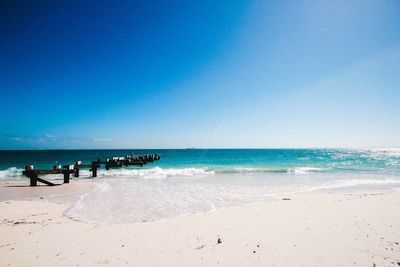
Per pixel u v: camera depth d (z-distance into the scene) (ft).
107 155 274.16
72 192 44.78
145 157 124.98
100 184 54.39
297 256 16.60
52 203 35.76
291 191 46.11
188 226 23.63
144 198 39.52
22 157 218.18
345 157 207.10
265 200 37.81
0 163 139.64
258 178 66.08
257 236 20.31
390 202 32.48
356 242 18.75
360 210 28.17
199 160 154.92
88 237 21.36
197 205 34.71
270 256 16.65
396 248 17.61
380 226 22.34
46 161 159.63
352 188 50.34
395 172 82.64
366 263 15.57
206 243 19.22
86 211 31.30
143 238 20.80
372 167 102.89
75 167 69.00
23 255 17.92
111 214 29.94
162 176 71.00
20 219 27.40
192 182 58.29
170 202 36.60
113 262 16.53
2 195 41.83
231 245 18.66
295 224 23.24
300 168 93.40
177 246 18.88
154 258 16.96
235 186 51.65
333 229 21.65
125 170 86.17
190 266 15.64
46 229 23.77
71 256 17.61
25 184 54.65
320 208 29.40
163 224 24.67
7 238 21.33
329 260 15.98
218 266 15.55
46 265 16.37
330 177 68.64
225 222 24.49
